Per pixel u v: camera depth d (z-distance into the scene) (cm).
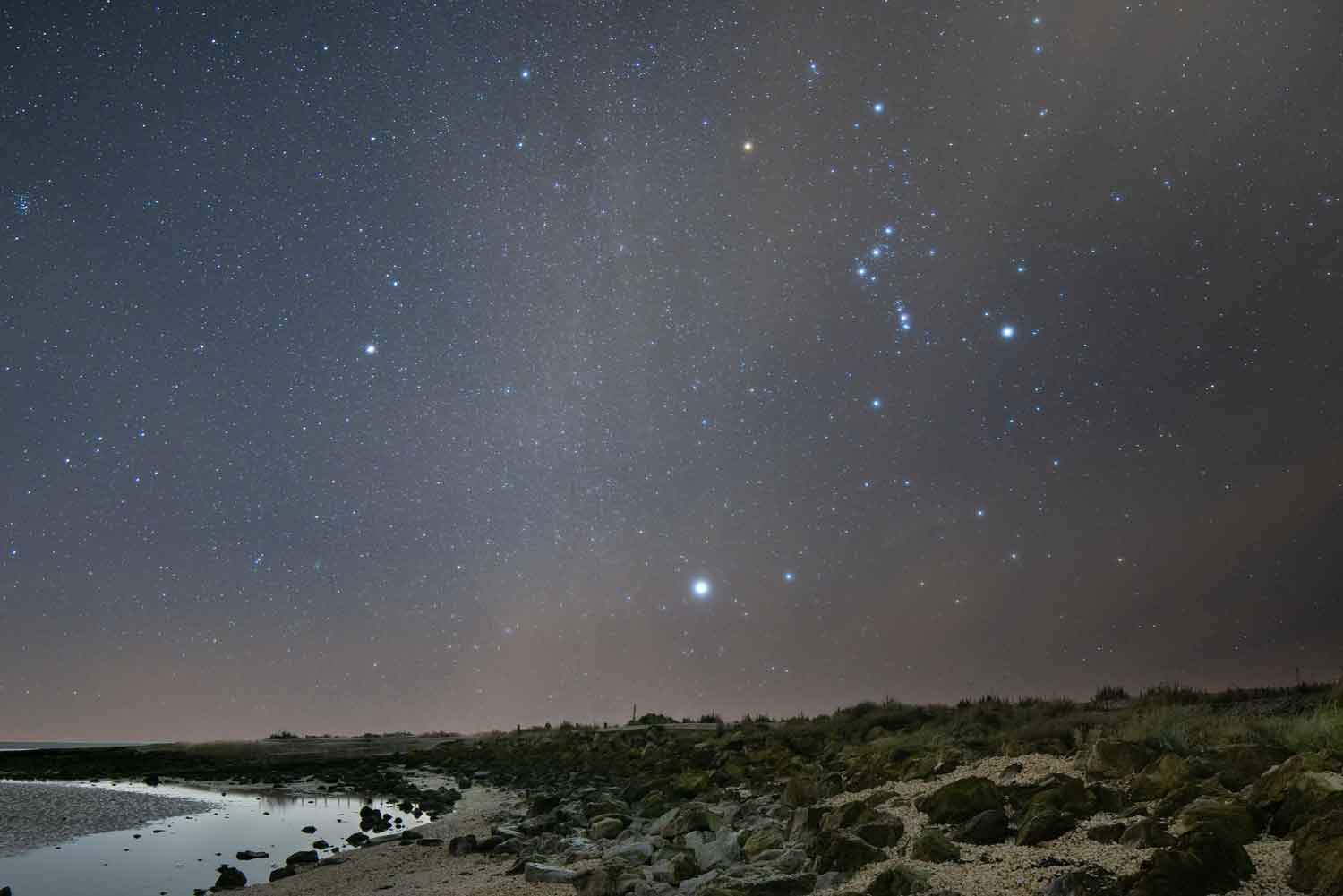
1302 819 585
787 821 991
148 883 1245
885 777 1145
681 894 802
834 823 889
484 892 925
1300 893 503
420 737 5234
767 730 2550
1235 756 771
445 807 2027
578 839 1248
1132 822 682
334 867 1241
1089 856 637
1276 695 1556
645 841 1104
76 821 1945
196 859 1437
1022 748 1095
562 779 2473
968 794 837
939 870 674
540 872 960
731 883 755
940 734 1571
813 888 720
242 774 3144
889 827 811
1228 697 1633
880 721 2105
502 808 1878
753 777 1648
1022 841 711
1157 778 772
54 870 1352
